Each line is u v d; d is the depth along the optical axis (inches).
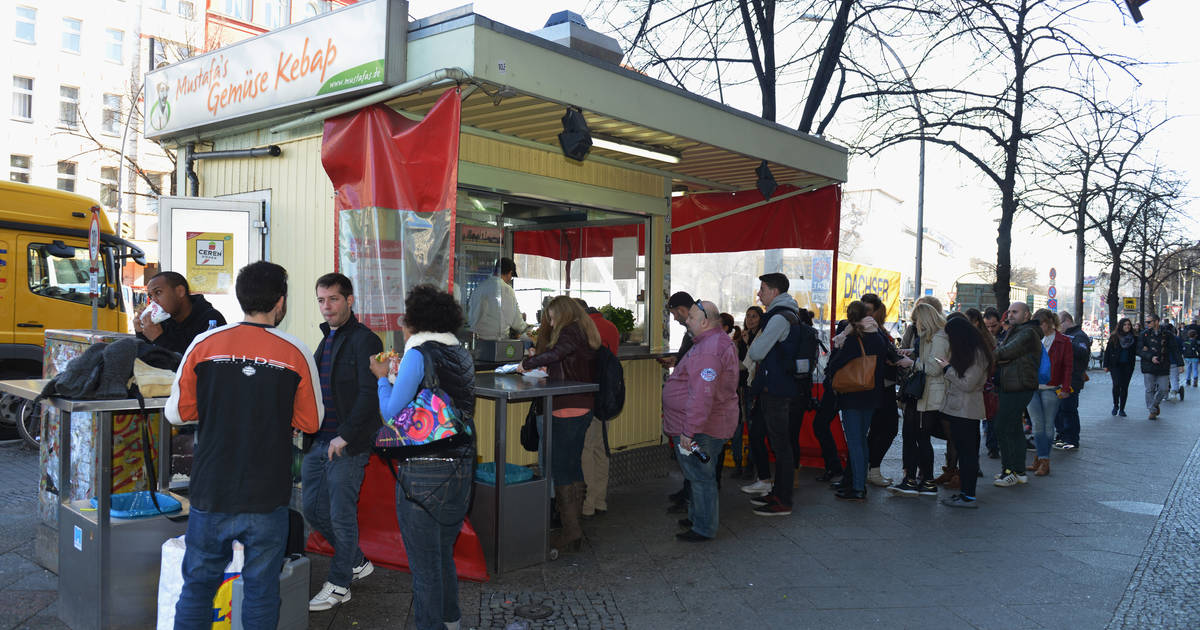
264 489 115.1
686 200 394.3
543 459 197.9
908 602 176.4
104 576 139.6
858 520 246.2
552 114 228.1
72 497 173.8
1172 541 229.1
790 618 165.6
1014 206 526.6
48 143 1106.7
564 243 296.2
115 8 1159.6
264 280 120.4
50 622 151.1
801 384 256.1
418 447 131.3
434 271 193.3
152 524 143.8
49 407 179.8
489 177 252.5
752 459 307.4
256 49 229.5
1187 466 358.9
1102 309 1635.1
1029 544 223.9
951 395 267.0
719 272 438.6
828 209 351.6
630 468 294.0
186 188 272.1
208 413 114.8
